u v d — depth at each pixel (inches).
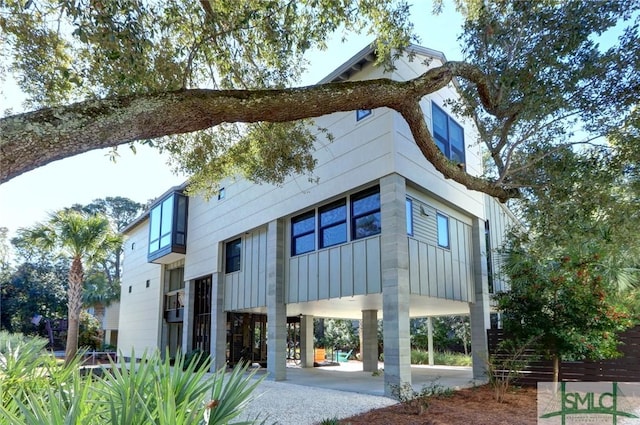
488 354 433.1
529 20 267.4
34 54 211.8
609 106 267.0
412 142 419.8
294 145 332.5
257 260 557.3
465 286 489.1
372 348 615.8
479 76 228.1
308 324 720.3
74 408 82.4
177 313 765.3
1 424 80.6
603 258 313.1
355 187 421.1
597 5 251.1
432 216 454.0
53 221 643.5
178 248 713.0
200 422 94.0
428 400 326.6
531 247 340.8
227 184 627.5
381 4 239.8
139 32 186.1
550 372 402.6
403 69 422.0
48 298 1402.6
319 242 465.4
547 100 264.8
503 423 269.3
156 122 115.1
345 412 304.8
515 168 294.0
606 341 338.6
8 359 150.4
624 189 261.4
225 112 129.3
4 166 91.0
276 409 313.1
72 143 100.0
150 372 104.9
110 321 1235.2
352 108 163.0
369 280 398.6
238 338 676.7
